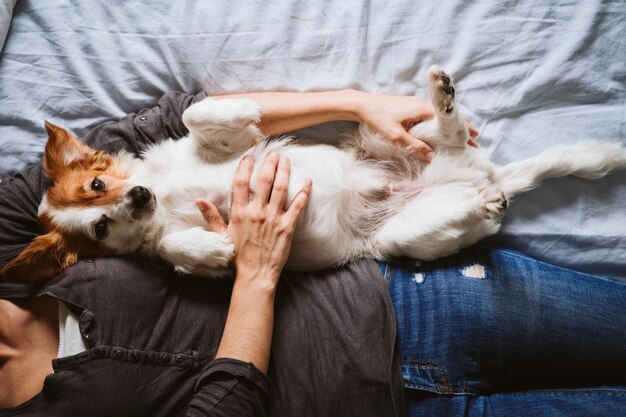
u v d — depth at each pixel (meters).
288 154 1.49
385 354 1.26
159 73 1.62
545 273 1.38
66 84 1.61
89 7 1.62
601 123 1.46
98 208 1.43
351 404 1.22
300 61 1.58
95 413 1.13
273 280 1.28
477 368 1.31
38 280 1.31
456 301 1.33
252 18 1.58
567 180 1.48
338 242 1.47
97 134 1.59
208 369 1.14
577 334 1.32
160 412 1.19
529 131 1.51
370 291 1.33
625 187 1.45
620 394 1.27
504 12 1.49
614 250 1.45
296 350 1.26
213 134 1.47
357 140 1.61
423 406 1.29
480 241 1.51
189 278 1.36
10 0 1.60
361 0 1.55
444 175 1.50
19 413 1.13
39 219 1.45
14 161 1.60
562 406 1.27
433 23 1.53
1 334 1.26
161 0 1.61
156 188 1.53
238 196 1.35
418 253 1.43
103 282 1.25
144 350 1.20
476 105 1.53
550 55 1.47
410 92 1.57
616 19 1.43
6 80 1.60
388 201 1.58
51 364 1.26
